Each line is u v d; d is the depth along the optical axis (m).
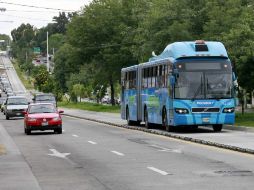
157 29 77.19
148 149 37.69
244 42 61.56
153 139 46.72
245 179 23.19
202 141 41.78
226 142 40.84
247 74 62.41
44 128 55.56
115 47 122.88
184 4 75.56
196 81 50.88
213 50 51.59
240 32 62.03
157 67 56.16
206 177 23.95
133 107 65.88
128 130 60.38
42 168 28.53
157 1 78.50
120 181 23.39
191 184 22.08
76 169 27.83
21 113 93.25
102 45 124.81
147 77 59.97
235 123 61.72
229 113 51.25
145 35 80.75
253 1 72.62
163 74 53.97
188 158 31.73
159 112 55.56
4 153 37.00
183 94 50.78
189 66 51.03
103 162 30.61
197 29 74.25
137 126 66.12
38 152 37.31
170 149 37.50
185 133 51.62
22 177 25.30
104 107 132.38
